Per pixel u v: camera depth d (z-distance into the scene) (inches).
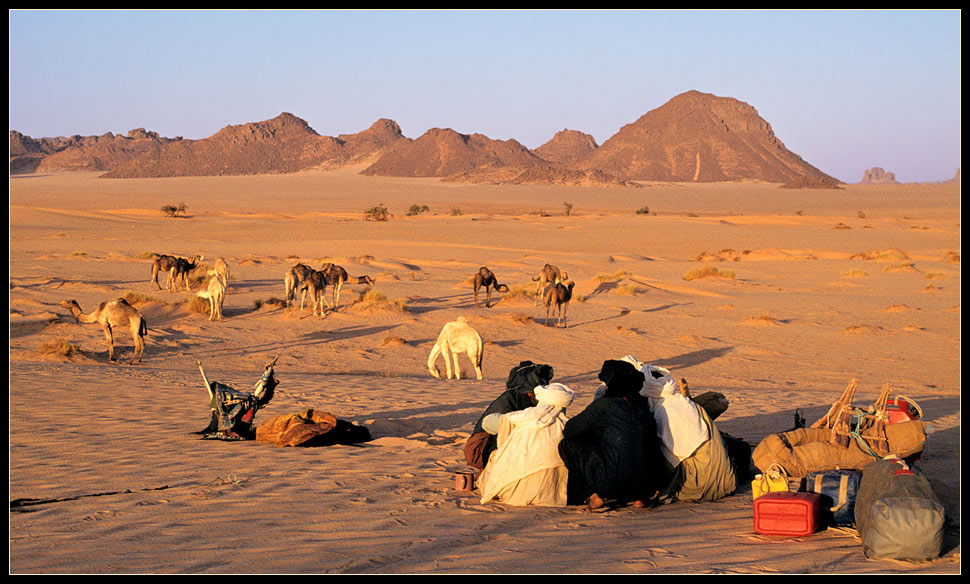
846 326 1016.2
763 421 407.5
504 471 256.1
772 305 1247.5
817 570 186.9
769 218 4175.7
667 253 2492.6
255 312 1024.9
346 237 2989.7
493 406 298.2
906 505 195.9
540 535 218.5
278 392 488.1
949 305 1255.5
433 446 347.3
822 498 232.1
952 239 2714.1
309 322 955.3
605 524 232.5
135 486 268.4
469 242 2755.9
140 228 3398.1
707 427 268.5
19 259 1736.0
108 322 684.1
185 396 473.1
